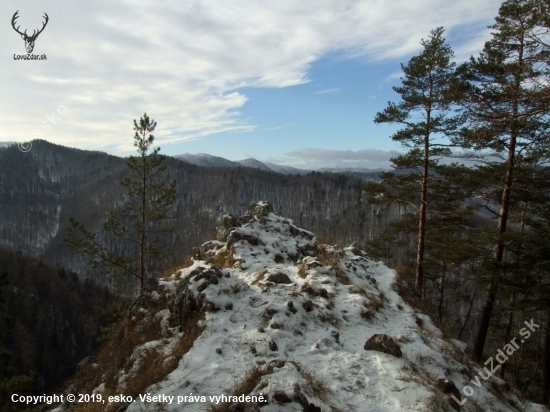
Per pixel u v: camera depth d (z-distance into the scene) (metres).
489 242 14.51
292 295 9.68
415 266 20.59
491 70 11.91
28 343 45.44
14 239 140.88
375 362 7.65
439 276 21.64
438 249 18.44
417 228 20.39
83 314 61.28
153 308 10.49
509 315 18.61
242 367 6.94
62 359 49.69
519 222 18.67
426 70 16.41
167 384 6.40
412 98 16.52
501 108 7.99
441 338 10.08
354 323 9.48
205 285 9.49
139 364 7.88
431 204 18.98
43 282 64.19
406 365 7.65
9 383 15.28
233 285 9.99
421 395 6.62
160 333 9.16
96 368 9.89
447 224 19.48
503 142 13.48
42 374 44.47
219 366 6.90
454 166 17.66
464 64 13.52
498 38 12.04
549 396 16.53
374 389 6.71
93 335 57.41
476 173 16.36
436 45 16.38
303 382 6.19
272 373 6.44
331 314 9.49
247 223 15.22
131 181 18.44
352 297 10.49
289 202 135.62
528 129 12.36
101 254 17.81
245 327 8.34
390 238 28.33
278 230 15.44
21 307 55.47
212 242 14.73
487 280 14.05
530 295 13.62
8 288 55.88
